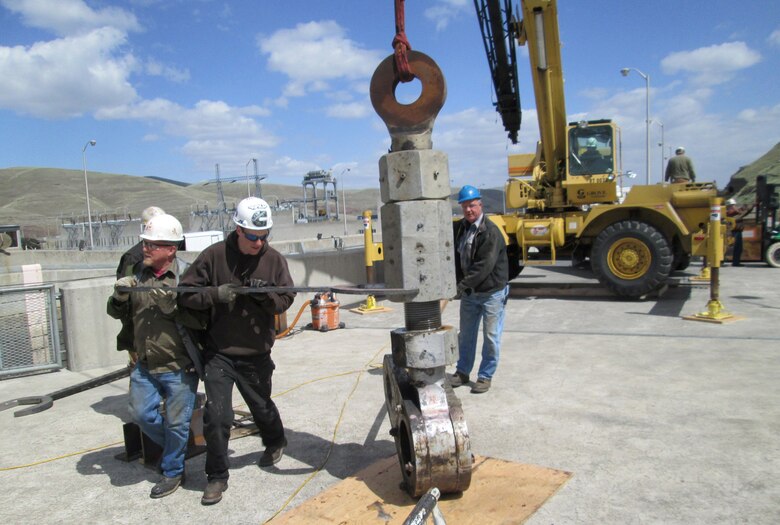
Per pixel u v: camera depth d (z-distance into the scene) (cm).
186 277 330
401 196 305
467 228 502
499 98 1174
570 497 315
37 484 364
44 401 513
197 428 411
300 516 302
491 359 505
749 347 624
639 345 653
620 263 961
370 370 596
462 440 299
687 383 508
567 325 785
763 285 1094
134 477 371
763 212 1466
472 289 500
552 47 1014
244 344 335
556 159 1115
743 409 439
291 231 4425
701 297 970
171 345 330
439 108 307
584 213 1052
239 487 347
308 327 848
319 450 398
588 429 412
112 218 5228
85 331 661
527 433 411
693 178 1193
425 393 311
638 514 295
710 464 349
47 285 651
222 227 4669
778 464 346
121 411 505
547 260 1052
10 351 632
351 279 1157
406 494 322
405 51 301
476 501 311
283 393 529
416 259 304
